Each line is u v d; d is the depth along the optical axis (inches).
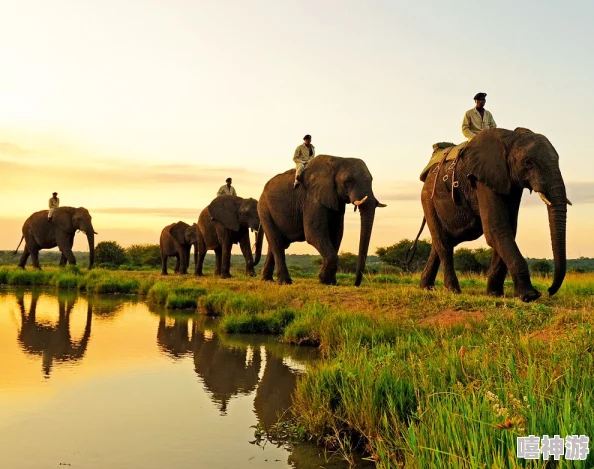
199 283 845.2
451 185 536.1
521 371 230.2
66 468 207.8
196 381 338.6
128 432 248.1
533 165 459.5
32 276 1116.5
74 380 335.3
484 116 538.6
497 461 151.9
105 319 602.5
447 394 215.9
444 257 577.0
